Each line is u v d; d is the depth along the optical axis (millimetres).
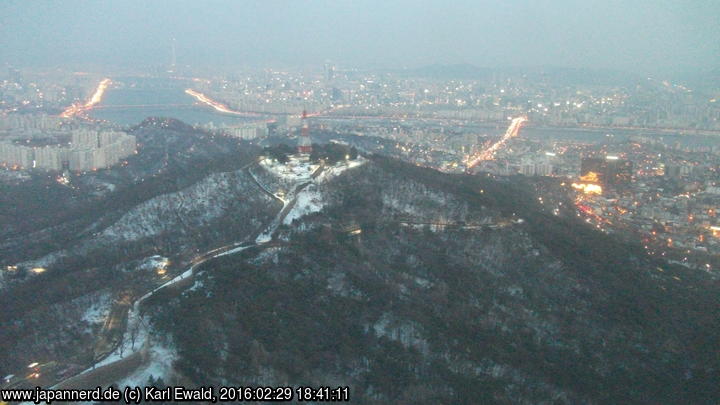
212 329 182125
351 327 197125
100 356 170500
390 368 181375
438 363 186125
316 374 172875
